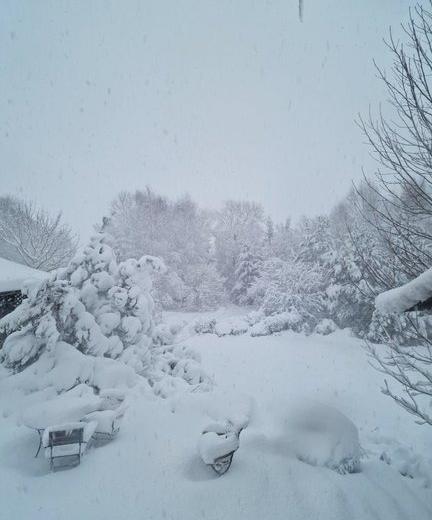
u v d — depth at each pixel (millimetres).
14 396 8148
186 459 5480
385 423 9648
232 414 5957
